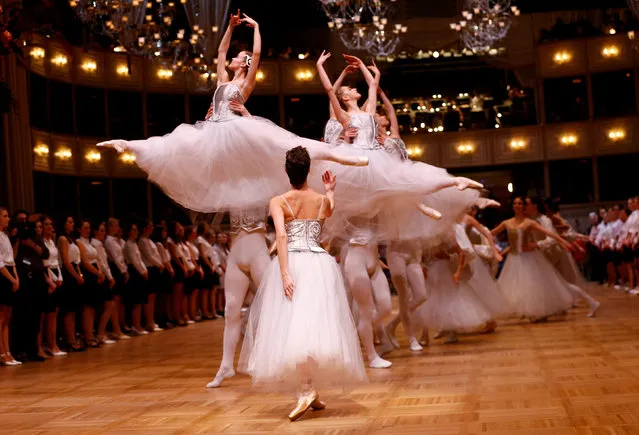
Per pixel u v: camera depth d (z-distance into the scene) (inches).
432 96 987.9
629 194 940.0
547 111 955.3
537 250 436.8
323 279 197.9
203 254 600.4
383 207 293.9
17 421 213.2
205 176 261.6
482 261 406.3
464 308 355.3
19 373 329.4
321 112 961.5
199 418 203.8
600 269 761.6
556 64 948.0
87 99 842.2
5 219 365.1
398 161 301.4
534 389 215.6
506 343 339.9
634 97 935.0
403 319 338.6
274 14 957.2
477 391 218.7
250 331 212.1
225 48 283.3
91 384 283.3
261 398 233.3
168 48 776.9
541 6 967.6
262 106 949.8
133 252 502.9
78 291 423.2
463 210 322.3
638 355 271.0
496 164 956.0
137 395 250.7
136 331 502.9
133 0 602.5
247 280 267.7
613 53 928.3
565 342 326.3
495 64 963.3
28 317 377.4
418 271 332.8
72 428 198.5
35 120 768.3
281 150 254.1
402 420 184.4
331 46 956.0
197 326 548.4
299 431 179.0
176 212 864.3
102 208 854.5
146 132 881.5
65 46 435.2
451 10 956.0
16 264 378.6
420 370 270.8
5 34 348.5
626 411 178.4
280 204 203.2
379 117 344.5
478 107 973.2
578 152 940.6
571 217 941.8
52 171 783.7
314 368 192.9
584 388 212.1
